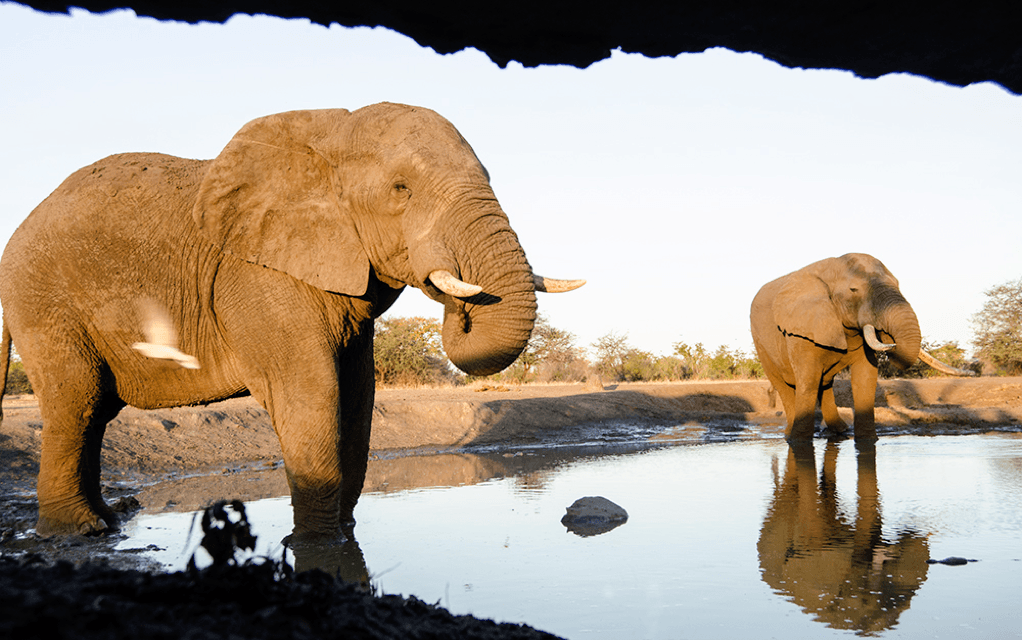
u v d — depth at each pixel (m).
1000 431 17.50
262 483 10.45
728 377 34.81
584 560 6.05
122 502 8.38
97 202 7.13
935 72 4.24
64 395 7.09
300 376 6.68
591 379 25.16
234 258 6.88
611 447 15.27
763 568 5.83
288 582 3.19
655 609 4.88
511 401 18.59
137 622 2.42
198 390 7.26
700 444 15.70
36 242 7.14
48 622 2.20
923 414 19.48
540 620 4.67
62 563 2.97
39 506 7.20
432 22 4.07
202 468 11.77
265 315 6.72
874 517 7.79
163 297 7.00
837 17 3.94
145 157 7.55
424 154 6.40
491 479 10.67
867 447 14.45
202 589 2.82
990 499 8.72
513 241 6.26
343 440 7.47
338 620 2.85
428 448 15.18
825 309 15.45
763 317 18.42
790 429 17.75
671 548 6.54
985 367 33.22
